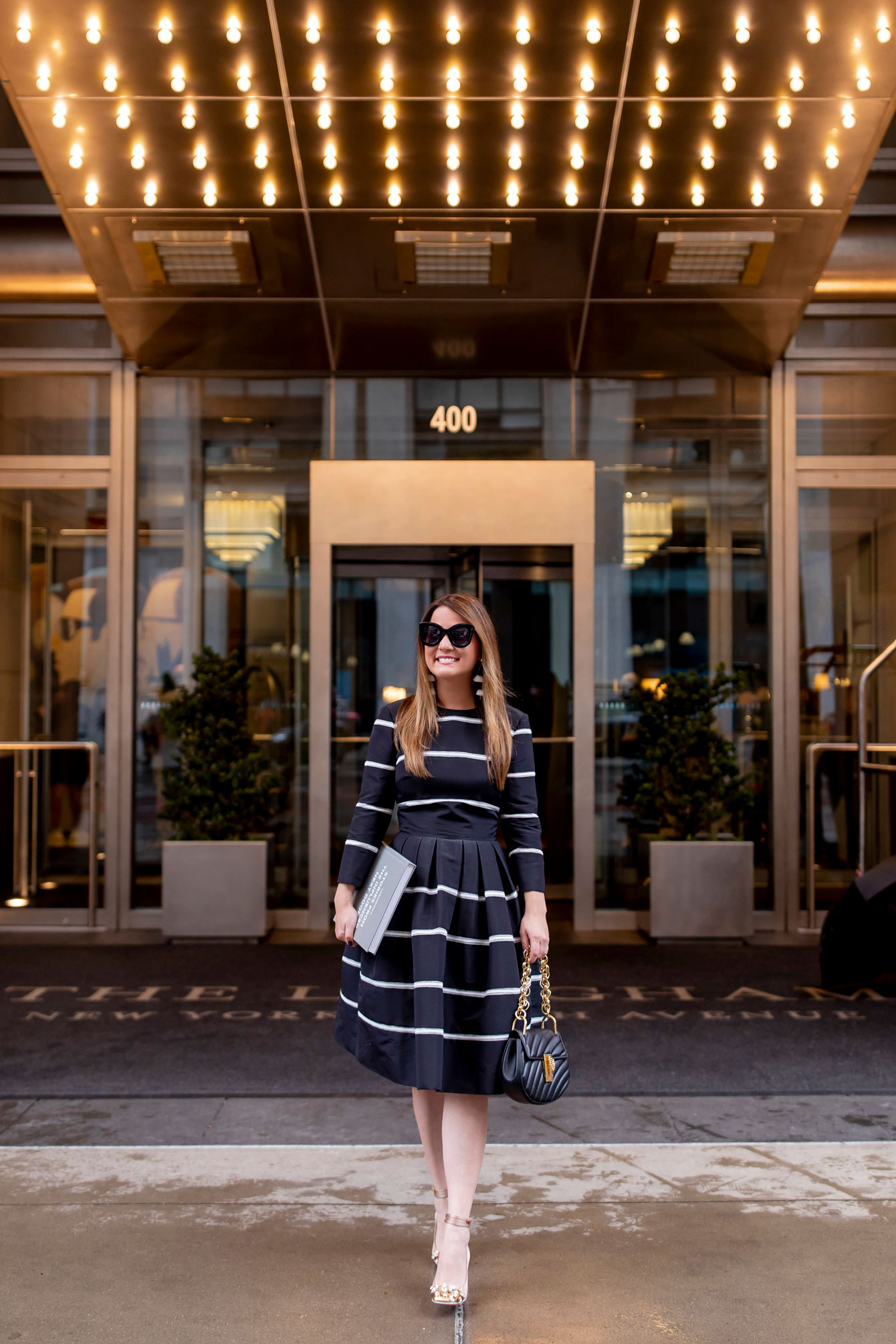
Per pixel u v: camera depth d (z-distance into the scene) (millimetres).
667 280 6996
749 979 6438
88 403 8266
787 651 8125
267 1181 3459
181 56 5855
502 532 7941
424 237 6719
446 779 2906
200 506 8195
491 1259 2924
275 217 6668
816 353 8117
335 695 8148
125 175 6441
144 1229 3100
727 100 6047
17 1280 2795
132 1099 4285
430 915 2801
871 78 5926
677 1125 4004
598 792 8070
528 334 7543
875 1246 2998
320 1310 2658
